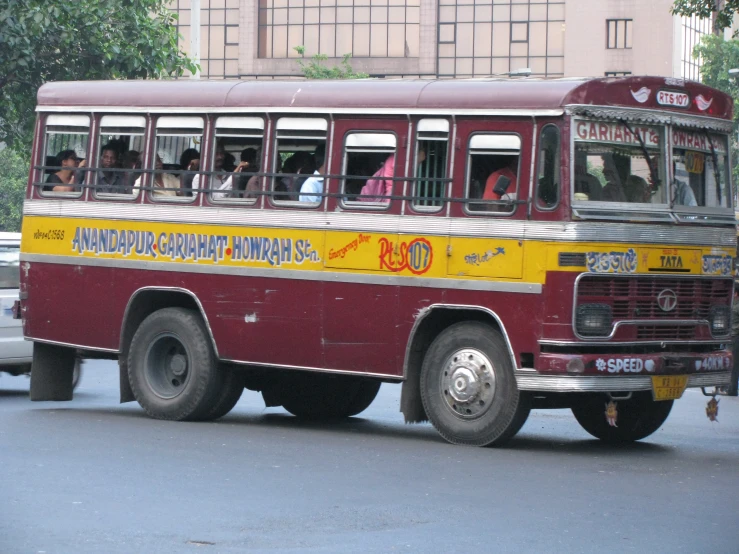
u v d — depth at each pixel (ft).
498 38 280.51
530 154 41.70
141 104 50.62
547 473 37.78
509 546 27.76
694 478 37.42
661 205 43.09
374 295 44.75
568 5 276.41
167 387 50.65
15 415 51.06
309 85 46.93
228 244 48.14
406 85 44.75
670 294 43.32
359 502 32.58
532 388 41.47
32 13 97.25
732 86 204.85
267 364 47.52
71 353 55.67
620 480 36.76
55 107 53.06
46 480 35.04
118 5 103.24
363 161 45.27
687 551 27.66
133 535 28.37
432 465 38.91
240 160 48.19
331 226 45.68
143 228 50.34
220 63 288.71
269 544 27.71
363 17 284.82
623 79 42.16
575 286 40.81
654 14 271.90
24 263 53.83
